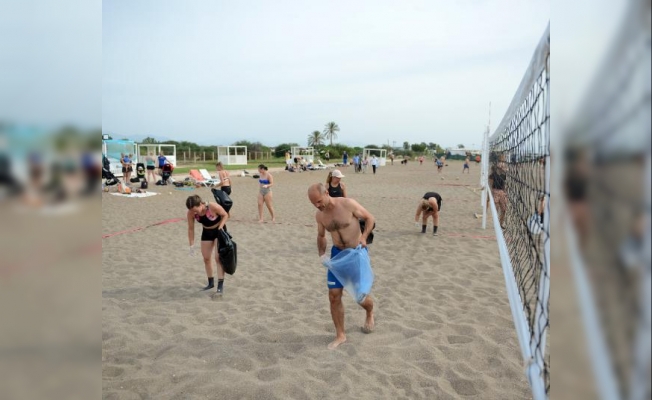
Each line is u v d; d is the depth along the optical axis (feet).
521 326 8.32
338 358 12.07
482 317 14.53
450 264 21.04
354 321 14.56
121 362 12.07
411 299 16.43
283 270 20.86
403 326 13.98
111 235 28.96
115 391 10.60
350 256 12.65
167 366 11.80
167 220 35.06
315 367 11.62
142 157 91.97
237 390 10.59
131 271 20.80
